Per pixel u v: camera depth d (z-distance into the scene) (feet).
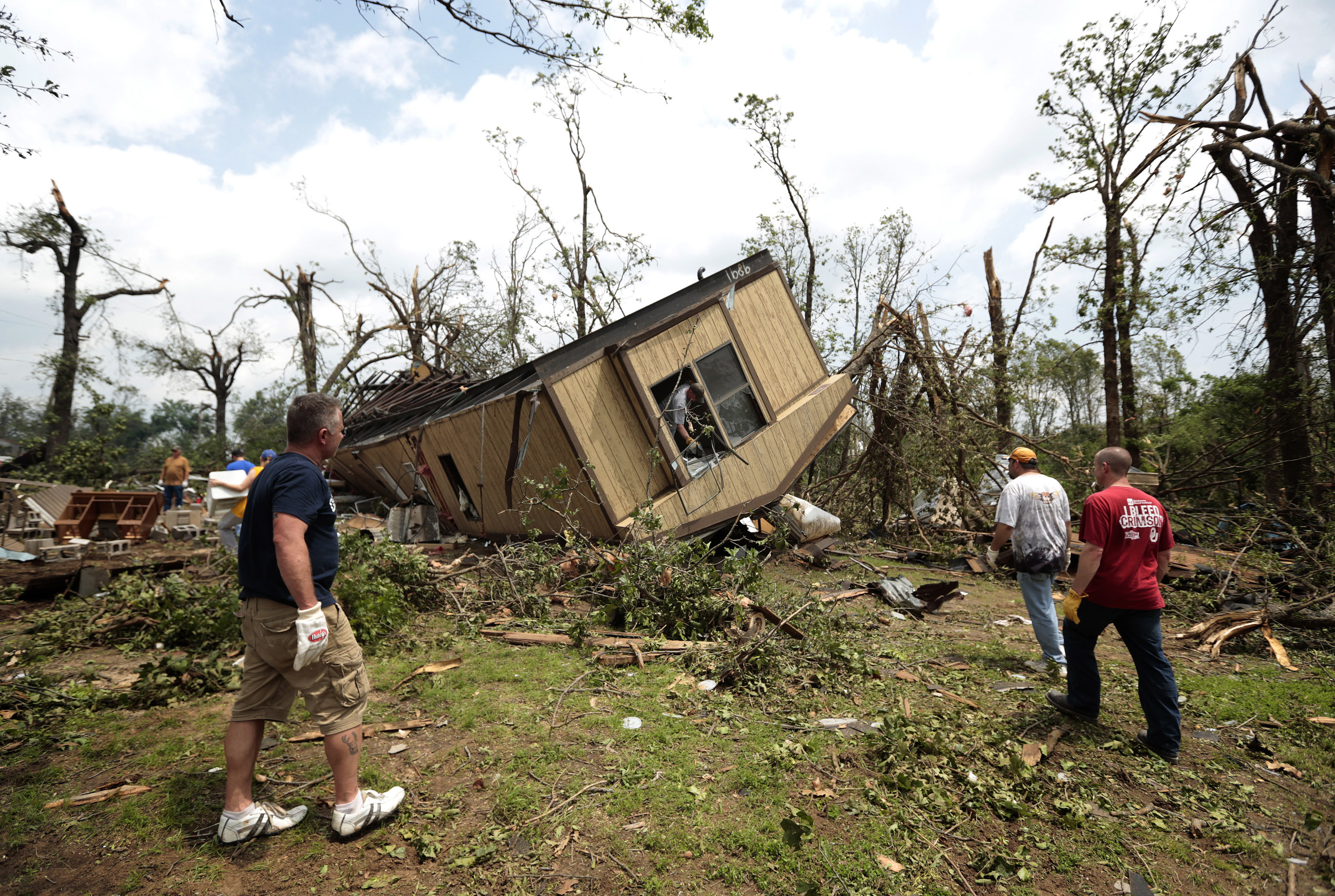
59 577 23.21
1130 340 42.50
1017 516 16.76
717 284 31.01
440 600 22.88
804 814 9.39
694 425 28.78
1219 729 13.52
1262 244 37.93
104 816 9.62
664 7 13.10
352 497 56.59
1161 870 8.77
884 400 41.09
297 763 11.28
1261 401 37.24
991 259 50.78
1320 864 8.45
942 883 8.38
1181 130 38.29
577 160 65.46
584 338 27.37
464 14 13.05
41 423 98.78
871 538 42.39
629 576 20.63
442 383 58.95
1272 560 25.58
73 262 79.30
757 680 15.19
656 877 8.38
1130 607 12.34
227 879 8.31
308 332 94.68
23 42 15.40
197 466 94.99
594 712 13.71
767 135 64.28
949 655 18.43
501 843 9.08
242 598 8.95
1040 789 10.53
